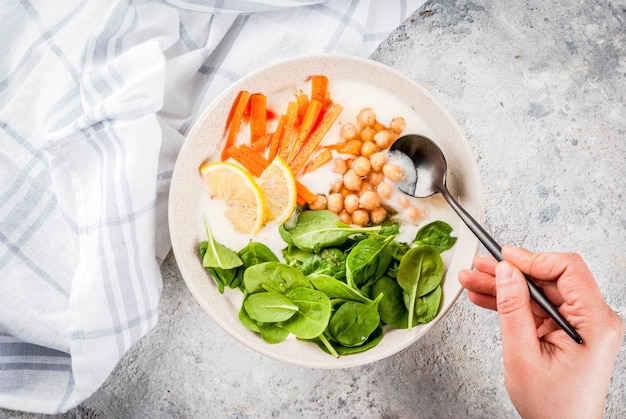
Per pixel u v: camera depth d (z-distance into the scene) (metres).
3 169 0.65
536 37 0.71
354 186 0.64
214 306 0.64
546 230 0.70
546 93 0.71
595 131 0.71
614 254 0.70
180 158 0.62
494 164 0.70
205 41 0.68
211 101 0.67
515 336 0.55
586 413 0.56
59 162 0.64
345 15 0.66
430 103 0.63
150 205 0.63
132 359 0.69
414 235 0.64
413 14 0.71
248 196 0.63
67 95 0.66
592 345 0.55
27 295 0.64
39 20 0.66
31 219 0.65
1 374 0.65
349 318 0.61
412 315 0.62
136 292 0.63
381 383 0.69
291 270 0.62
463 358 0.70
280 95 0.64
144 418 0.69
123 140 0.62
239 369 0.69
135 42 0.66
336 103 0.64
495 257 0.58
